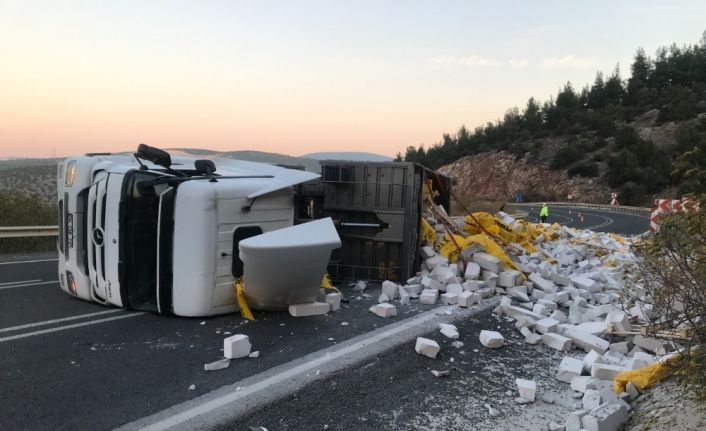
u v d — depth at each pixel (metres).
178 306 5.89
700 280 3.33
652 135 83.50
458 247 8.17
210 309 5.90
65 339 5.24
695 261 3.30
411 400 4.09
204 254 5.79
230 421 3.56
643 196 65.62
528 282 7.78
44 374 4.33
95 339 5.25
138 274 6.05
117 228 6.05
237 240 5.98
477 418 3.85
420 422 3.75
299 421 3.67
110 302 6.33
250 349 4.93
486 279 7.44
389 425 3.69
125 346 5.04
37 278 8.59
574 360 4.75
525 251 9.59
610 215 44.00
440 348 5.16
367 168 7.94
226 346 4.72
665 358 4.28
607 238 14.44
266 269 5.37
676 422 3.31
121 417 3.59
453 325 5.83
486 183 89.69
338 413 3.81
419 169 8.08
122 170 6.15
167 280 5.91
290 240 5.23
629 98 103.00
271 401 3.85
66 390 4.02
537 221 36.22
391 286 7.07
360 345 5.10
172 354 4.84
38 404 3.78
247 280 5.59
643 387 4.04
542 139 93.38
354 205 8.03
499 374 4.70
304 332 5.52
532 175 83.31
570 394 4.31
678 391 3.71
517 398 4.19
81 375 4.32
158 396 3.93
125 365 4.55
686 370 3.35
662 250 3.55
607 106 101.75
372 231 7.90
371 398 4.07
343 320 6.00
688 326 3.80
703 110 85.94
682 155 3.17
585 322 6.27
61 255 7.02
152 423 3.51
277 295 5.84
